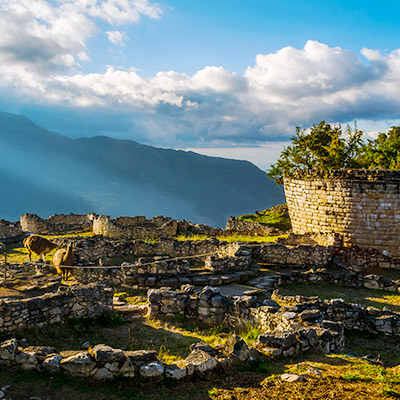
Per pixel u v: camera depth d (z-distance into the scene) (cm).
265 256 2691
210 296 1548
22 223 4744
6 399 752
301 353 1049
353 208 3011
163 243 2839
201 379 862
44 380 834
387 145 4884
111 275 2136
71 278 2136
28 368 864
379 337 1451
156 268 2133
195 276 2186
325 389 801
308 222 3344
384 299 2066
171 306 1551
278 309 1389
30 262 2367
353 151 4941
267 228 4384
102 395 791
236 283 2205
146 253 2823
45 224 4697
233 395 787
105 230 3984
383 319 1478
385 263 2738
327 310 1533
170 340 1277
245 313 1459
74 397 780
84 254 2538
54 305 1319
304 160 5131
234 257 2341
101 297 1429
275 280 2261
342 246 2856
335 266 2684
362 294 2161
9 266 2259
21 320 1227
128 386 822
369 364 974
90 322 1383
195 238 3869
